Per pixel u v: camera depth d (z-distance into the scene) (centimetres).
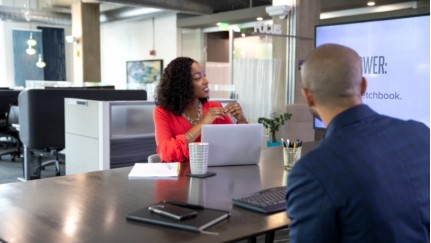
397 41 360
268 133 520
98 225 119
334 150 97
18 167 575
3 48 1193
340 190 92
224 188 160
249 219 125
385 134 103
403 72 358
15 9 1050
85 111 331
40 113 451
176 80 226
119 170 193
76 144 347
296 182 98
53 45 1277
